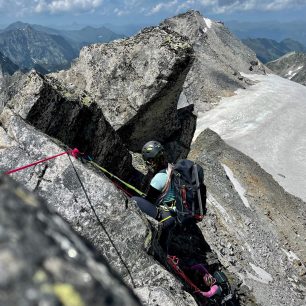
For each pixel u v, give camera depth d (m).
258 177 52.38
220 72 134.75
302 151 106.00
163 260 8.84
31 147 8.62
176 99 18.86
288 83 154.00
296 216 46.16
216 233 21.48
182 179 9.71
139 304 1.32
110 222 8.04
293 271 26.44
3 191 1.32
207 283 10.79
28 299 1.02
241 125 112.31
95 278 1.22
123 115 17.97
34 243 1.18
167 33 18.33
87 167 8.48
